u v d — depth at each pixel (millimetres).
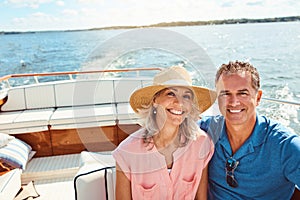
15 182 2234
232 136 1230
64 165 2852
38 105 3922
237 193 1248
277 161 1160
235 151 1236
